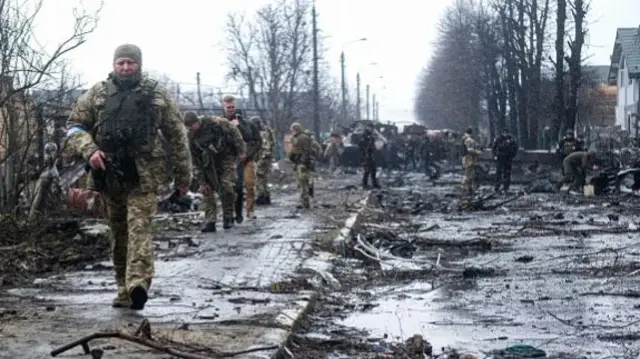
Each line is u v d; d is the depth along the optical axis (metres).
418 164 53.50
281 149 52.94
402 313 9.89
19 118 14.92
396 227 19.78
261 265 12.41
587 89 65.00
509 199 27.81
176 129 8.71
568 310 9.98
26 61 14.52
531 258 14.31
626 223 20.20
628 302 10.45
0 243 12.77
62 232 13.70
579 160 31.80
